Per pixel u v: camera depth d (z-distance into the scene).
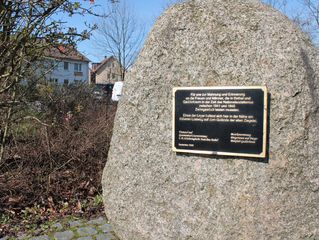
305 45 2.82
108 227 4.05
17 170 5.21
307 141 2.72
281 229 2.75
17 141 5.75
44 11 4.98
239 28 2.88
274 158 2.75
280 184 2.75
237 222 2.84
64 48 5.46
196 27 3.02
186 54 3.03
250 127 2.80
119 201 3.30
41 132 5.91
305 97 2.72
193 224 2.98
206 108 2.94
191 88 2.99
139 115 3.20
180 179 3.04
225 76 2.89
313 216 2.74
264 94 2.75
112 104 9.13
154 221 3.13
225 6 2.98
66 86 8.18
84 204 4.79
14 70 5.12
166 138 3.09
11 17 4.95
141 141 3.19
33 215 4.43
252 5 2.94
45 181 5.20
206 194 2.94
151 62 3.15
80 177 5.51
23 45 4.92
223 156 2.90
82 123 6.75
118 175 3.30
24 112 6.15
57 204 4.81
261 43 2.81
